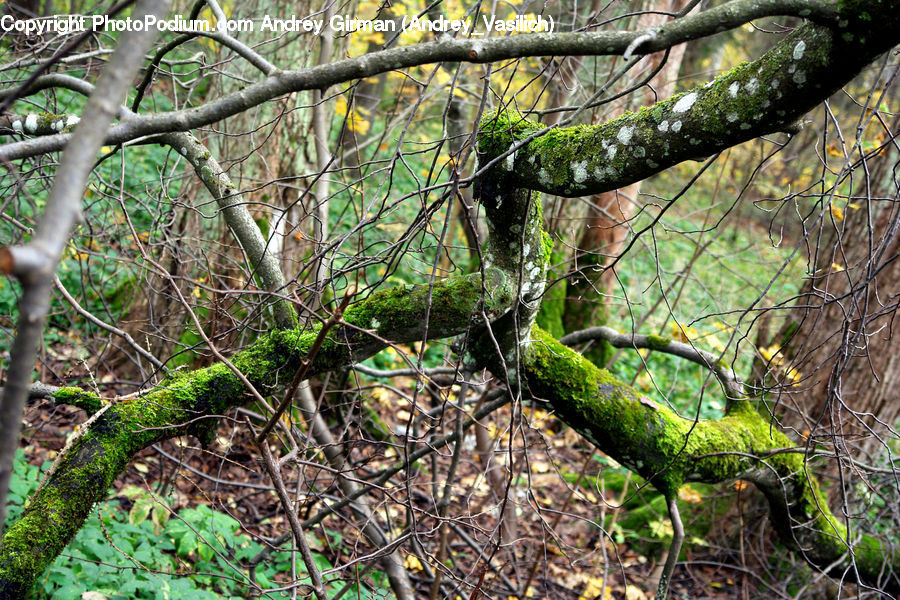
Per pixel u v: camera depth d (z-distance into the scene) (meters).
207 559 3.68
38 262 0.74
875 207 4.70
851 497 4.50
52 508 2.34
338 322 1.95
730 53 8.34
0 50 3.75
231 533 4.03
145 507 3.71
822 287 4.88
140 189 6.14
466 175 3.59
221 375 2.63
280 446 4.67
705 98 1.98
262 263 2.90
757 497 5.32
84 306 4.38
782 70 1.80
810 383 4.71
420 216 2.50
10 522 3.40
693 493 5.12
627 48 1.61
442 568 2.80
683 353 3.52
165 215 4.16
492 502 4.80
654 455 2.98
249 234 2.90
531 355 2.92
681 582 5.26
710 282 9.15
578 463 6.25
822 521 3.61
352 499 3.24
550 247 2.78
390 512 4.68
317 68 1.81
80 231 4.11
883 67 2.45
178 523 3.83
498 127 2.44
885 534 4.38
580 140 2.27
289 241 4.95
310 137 5.31
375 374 3.53
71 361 4.79
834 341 4.68
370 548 4.20
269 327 3.50
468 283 2.62
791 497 3.50
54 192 0.81
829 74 1.73
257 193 5.05
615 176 2.19
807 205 6.59
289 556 4.12
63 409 4.75
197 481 4.59
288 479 4.46
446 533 3.51
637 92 5.37
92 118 0.86
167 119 1.76
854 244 4.77
